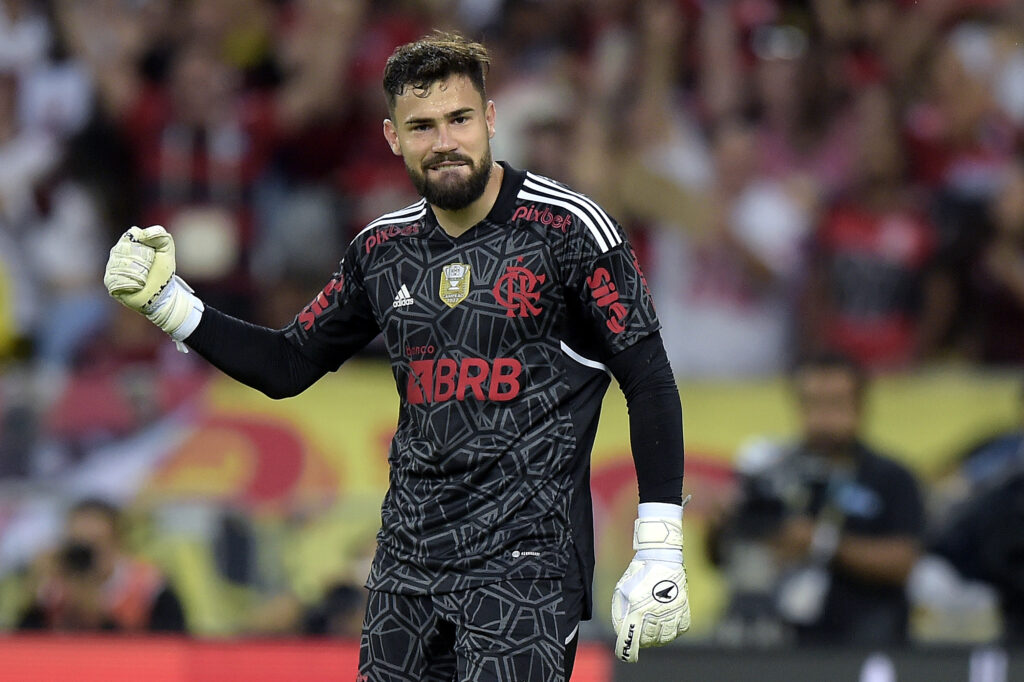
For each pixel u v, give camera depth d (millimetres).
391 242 11883
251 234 26406
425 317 11602
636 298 11508
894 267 25719
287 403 21891
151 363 25812
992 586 20703
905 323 25750
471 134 11367
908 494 20938
